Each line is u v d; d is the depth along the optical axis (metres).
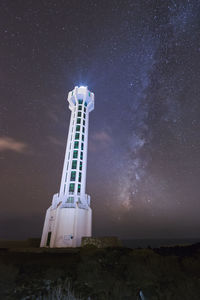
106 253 18.17
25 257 18.56
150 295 7.10
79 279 9.50
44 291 8.02
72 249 27.08
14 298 7.30
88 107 58.00
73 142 49.47
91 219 40.59
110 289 7.86
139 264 10.98
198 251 18.11
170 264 11.03
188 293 7.02
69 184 44.44
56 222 38.06
